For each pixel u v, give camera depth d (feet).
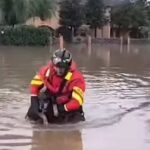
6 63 71.92
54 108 28.50
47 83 28.66
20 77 51.49
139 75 56.49
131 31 238.48
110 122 28.89
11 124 28.02
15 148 22.80
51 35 163.53
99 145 23.49
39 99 28.81
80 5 212.43
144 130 26.71
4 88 42.50
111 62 79.66
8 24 164.14
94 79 50.96
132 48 151.02
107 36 231.30
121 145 23.44
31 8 170.81
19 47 142.92
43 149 22.74
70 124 28.27
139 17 234.58
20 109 32.53
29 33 157.79
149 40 213.25
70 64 28.53
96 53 111.65
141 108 33.50
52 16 186.19
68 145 23.54
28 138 24.88
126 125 28.07
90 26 219.41
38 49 128.57
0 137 24.99
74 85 28.66
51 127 27.48
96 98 37.40
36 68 62.90
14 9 161.38
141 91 41.88
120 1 236.84
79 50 127.65
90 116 30.48
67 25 211.20
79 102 28.45
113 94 39.73
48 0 178.19
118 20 233.35
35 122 28.60
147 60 86.74
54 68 28.30
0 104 34.37
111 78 52.37
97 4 216.74
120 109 33.01
